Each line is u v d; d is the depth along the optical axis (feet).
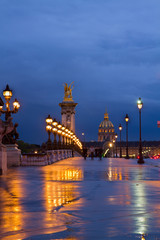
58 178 67.82
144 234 23.06
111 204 35.12
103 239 21.97
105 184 55.52
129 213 30.25
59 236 22.86
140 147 157.89
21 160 126.00
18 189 48.62
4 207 33.86
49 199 38.96
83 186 52.39
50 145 160.35
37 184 55.52
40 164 127.54
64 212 31.01
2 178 67.82
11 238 22.49
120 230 24.21
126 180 63.16
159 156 284.41
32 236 22.94
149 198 39.22
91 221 27.22
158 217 28.50
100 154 213.66
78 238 22.33
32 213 30.71
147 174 79.61
